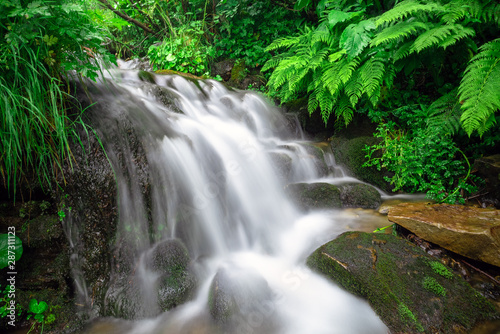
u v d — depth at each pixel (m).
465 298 1.78
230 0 6.09
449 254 2.25
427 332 1.60
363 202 3.24
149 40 7.10
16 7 1.73
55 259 2.13
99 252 2.11
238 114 4.29
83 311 1.99
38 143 2.06
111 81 3.39
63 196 2.16
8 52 1.80
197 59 5.80
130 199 2.26
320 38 4.02
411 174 3.33
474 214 2.41
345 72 3.51
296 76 4.03
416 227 2.40
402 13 3.24
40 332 1.82
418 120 3.63
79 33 2.00
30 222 2.14
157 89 3.54
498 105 2.47
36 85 1.97
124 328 1.88
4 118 1.83
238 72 5.91
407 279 1.87
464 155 3.13
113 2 6.03
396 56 3.37
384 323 1.72
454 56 3.61
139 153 2.39
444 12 3.26
